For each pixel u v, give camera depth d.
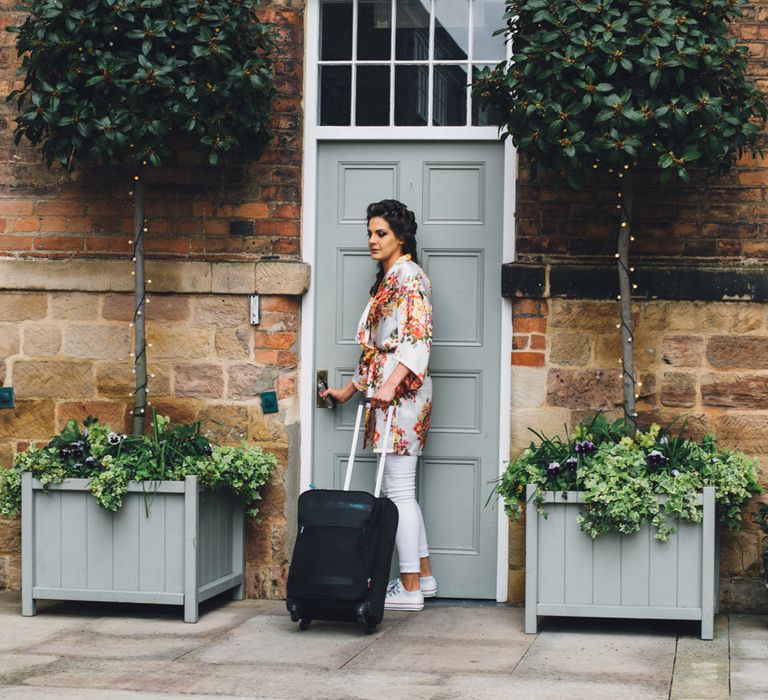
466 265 6.31
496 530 6.28
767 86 5.93
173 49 5.66
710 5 5.32
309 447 6.39
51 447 5.88
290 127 6.28
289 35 6.29
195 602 5.66
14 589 6.46
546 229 6.09
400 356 5.74
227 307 6.27
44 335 6.40
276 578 6.23
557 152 5.36
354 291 6.41
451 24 6.38
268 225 6.28
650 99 5.24
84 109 5.57
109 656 5.08
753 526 5.93
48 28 5.58
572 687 4.62
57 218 6.39
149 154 5.67
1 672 4.82
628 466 5.41
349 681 4.70
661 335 5.99
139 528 5.71
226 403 6.26
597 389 6.03
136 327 6.07
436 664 4.96
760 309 5.93
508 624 5.73
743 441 5.94
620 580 5.43
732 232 5.98
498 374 6.27
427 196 6.34
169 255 6.31
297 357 6.33
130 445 5.83
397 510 5.50
